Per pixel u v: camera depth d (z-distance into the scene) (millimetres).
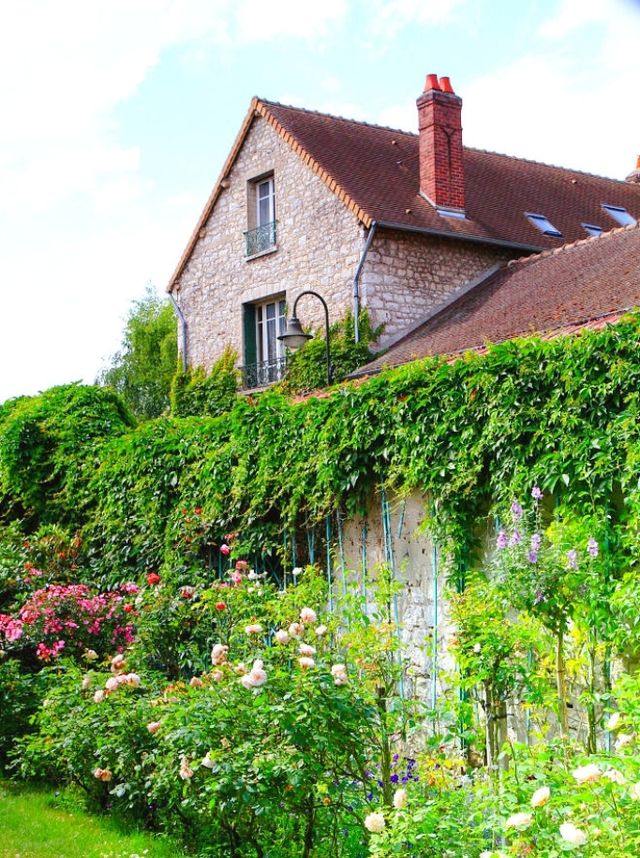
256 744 5516
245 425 10273
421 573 8211
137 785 6707
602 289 12234
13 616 9617
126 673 8188
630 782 3832
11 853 6180
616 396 6402
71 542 12219
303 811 5594
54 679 8578
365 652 6297
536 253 19641
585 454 6434
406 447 8086
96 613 9648
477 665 6180
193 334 22344
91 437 13531
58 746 7156
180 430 11430
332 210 18609
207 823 6414
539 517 6277
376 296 17719
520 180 22250
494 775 5527
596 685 6332
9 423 14156
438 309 18172
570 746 5184
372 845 4539
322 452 9031
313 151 19156
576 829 3559
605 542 6180
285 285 19688
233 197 21391
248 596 8516
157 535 11406
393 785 5695
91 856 6102
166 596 9312
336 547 9211
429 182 19047
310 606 7508
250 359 20844
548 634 6246
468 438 7484
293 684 5480
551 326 11492
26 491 13602
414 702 5961
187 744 5738
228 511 10406
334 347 17875
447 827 4512
